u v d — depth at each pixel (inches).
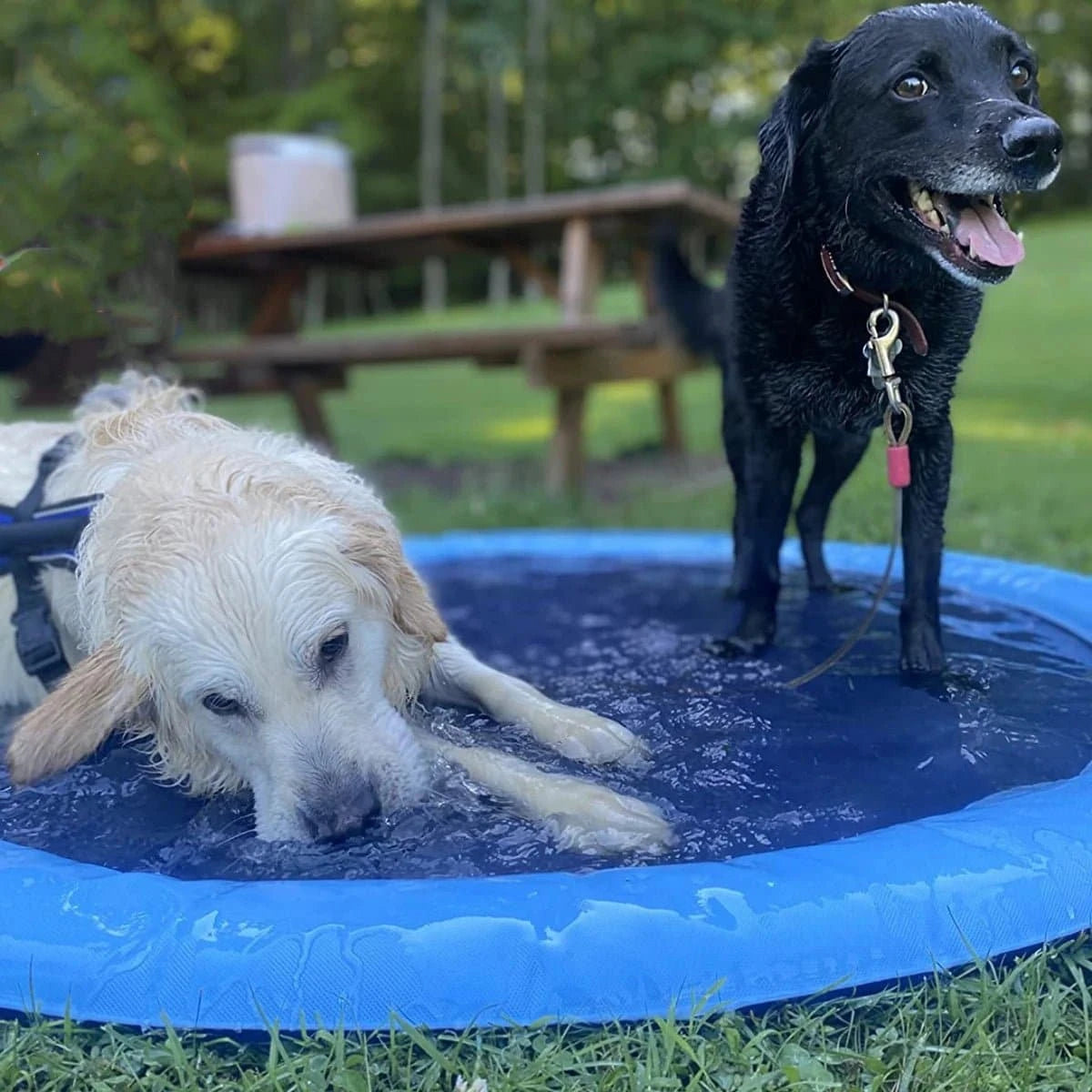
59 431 53.6
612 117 462.0
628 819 36.1
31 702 50.9
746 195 48.6
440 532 98.8
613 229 114.3
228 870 35.3
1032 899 30.9
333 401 210.2
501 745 43.3
